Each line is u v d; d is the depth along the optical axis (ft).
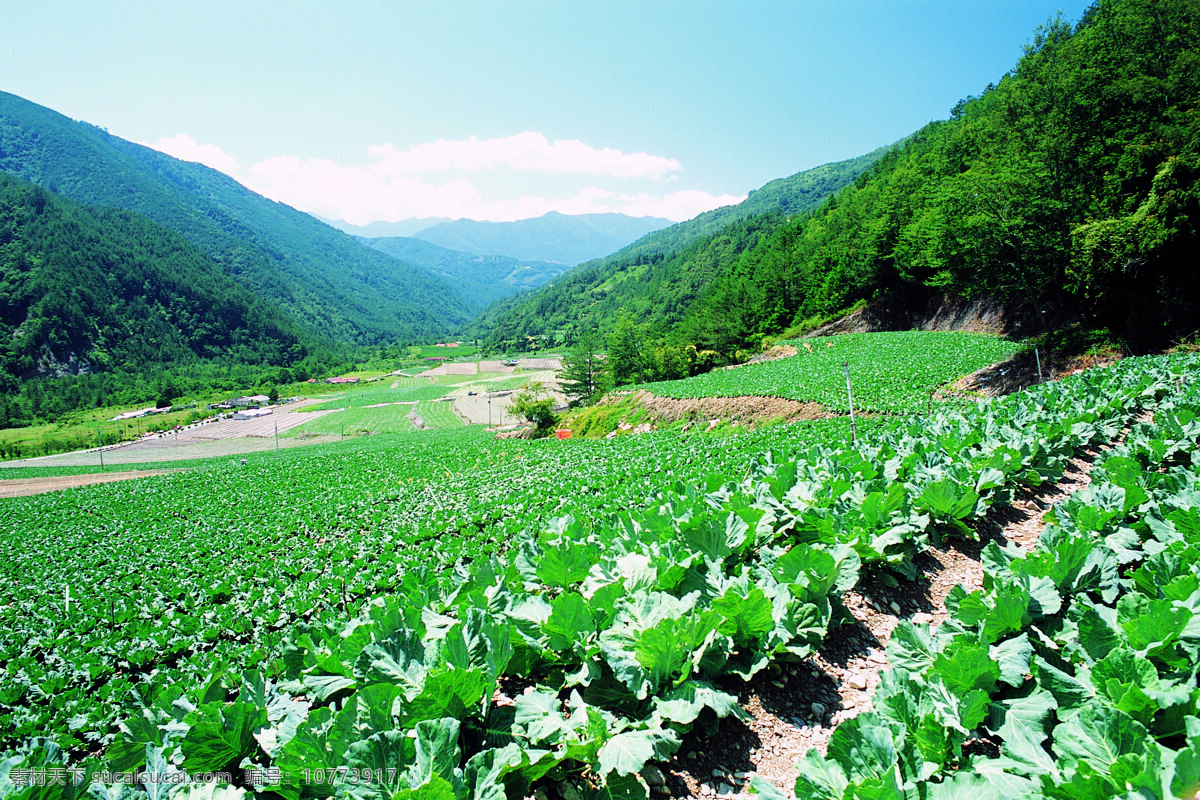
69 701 35.53
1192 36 116.67
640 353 295.28
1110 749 10.97
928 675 14.12
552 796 12.94
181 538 93.20
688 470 75.20
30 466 268.00
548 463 126.21
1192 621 12.92
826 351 197.06
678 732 14.51
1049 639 15.14
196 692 16.25
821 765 11.94
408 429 331.16
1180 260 98.12
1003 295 133.90
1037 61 127.54
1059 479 32.86
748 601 16.01
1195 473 25.30
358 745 11.62
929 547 25.26
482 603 18.98
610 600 17.98
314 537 83.05
